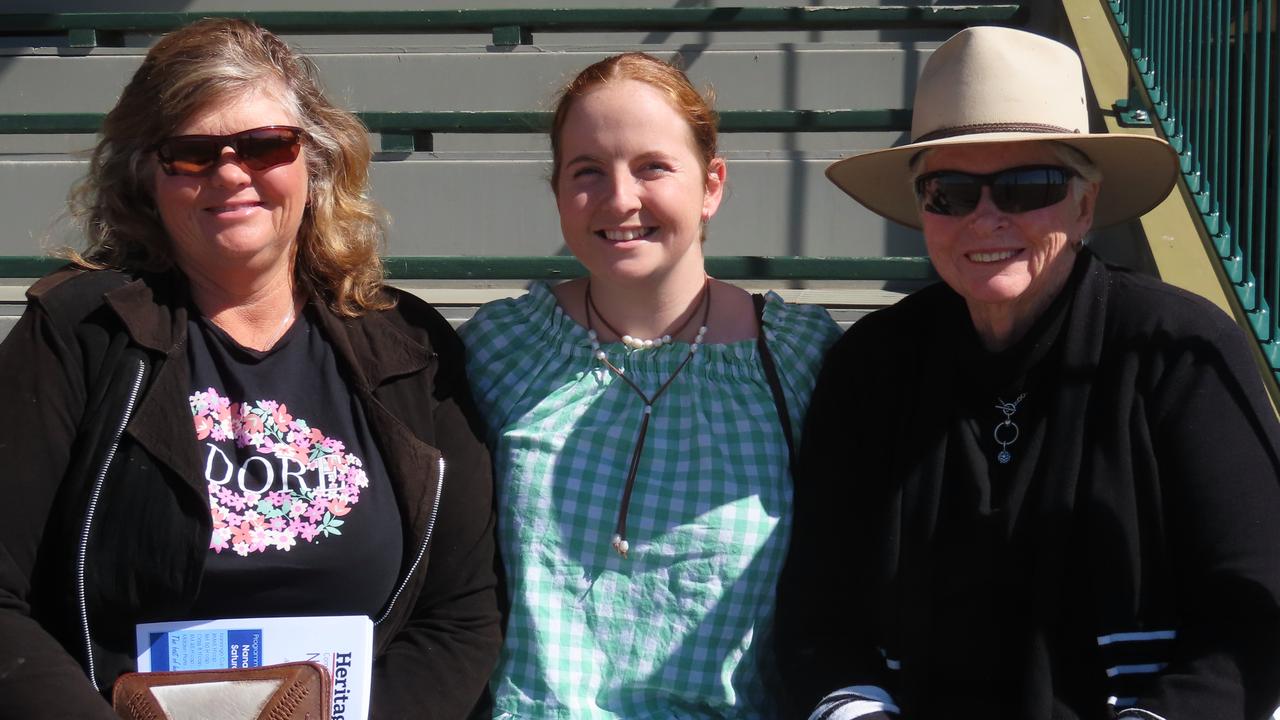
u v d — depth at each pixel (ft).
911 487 6.31
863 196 7.59
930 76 6.53
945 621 6.15
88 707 5.26
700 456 6.81
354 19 13.57
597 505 6.79
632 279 6.89
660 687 6.69
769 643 6.97
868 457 6.66
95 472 5.72
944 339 6.53
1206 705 5.49
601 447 6.90
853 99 13.30
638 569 6.72
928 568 6.21
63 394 5.76
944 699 6.18
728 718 6.75
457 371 6.84
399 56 13.61
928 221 6.39
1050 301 6.33
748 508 6.73
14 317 10.36
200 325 6.23
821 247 11.91
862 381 6.77
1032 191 6.08
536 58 13.46
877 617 6.46
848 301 10.74
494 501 6.92
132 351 5.88
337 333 6.40
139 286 6.00
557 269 9.20
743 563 6.68
